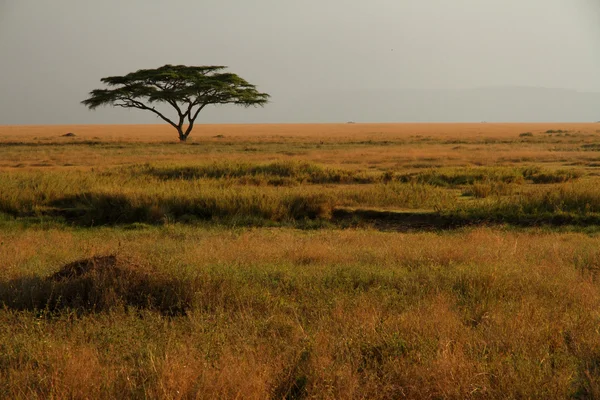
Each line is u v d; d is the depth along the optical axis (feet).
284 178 118.52
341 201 89.10
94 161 182.09
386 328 30.55
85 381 24.53
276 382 25.26
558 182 118.11
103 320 33.06
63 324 32.19
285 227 78.33
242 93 343.87
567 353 28.19
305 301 37.06
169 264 42.52
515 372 25.52
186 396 23.59
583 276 44.73
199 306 35.94
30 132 553.64
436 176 121.29
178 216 84.58
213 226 77.97
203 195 87.97
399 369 26.07
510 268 44.86
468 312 34.81
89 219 84.48
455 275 42.83
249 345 28.58
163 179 121.80
